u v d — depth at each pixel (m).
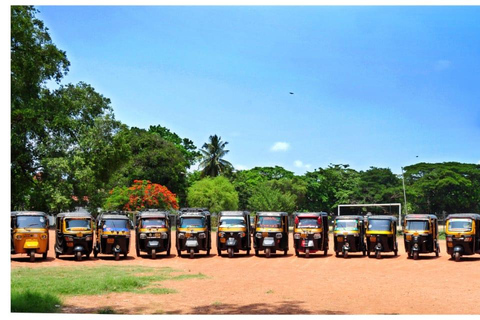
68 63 38.06
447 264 25.11
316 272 21.78
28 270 20.45
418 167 88.25
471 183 81.81
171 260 26.94
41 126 35.88
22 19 33.38
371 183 92.44
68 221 25.94
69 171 36.56
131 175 71.62
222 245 28.66
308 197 92.94
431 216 28.03
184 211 29.94
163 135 94.19
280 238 28.64
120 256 28.80
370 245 28.11
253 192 84.62
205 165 87.12
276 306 13.84
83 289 15.77
